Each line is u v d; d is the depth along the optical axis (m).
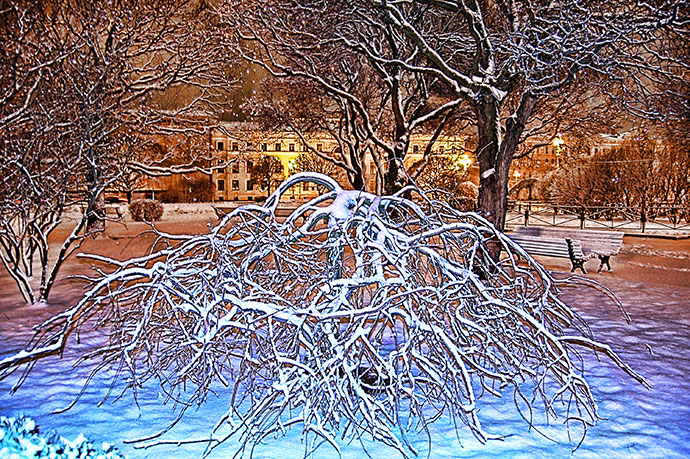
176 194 47.47
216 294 4.12
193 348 4.23
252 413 3.91
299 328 3.85
